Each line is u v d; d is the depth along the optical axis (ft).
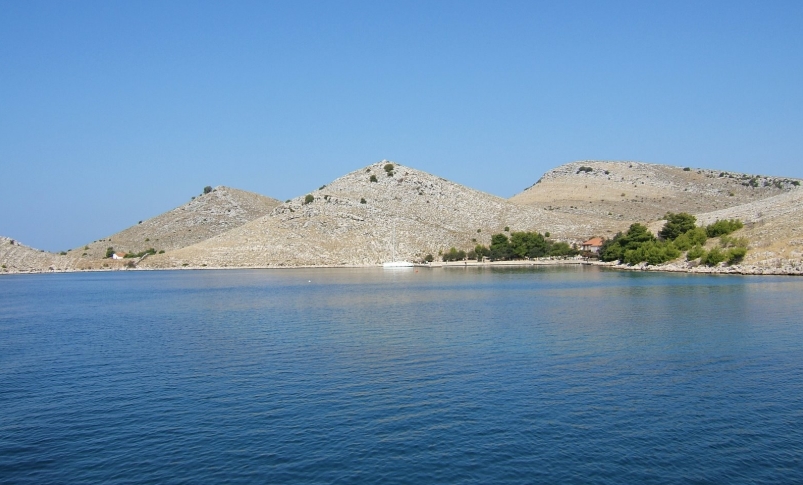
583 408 113.09
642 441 98.02
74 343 193.77
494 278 486.38
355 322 225.15
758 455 92.68
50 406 121.29
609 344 169.78
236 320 241.96
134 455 96.68
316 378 137.28
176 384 135.33
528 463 91.04
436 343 176.35
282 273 645.51
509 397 120.06
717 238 535.19
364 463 91.91
